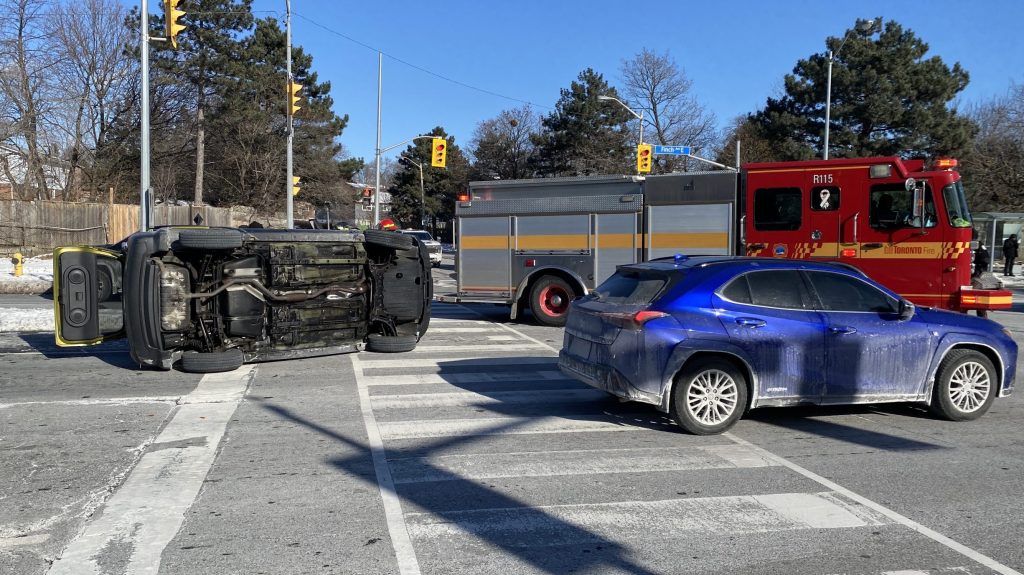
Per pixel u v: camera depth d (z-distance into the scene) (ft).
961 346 24.16
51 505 16.11
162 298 29.73
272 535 14.60
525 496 16.90
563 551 14.01
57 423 22.93
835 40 147.02
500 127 242.99
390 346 36.01
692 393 21.93
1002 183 134.41
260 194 165.27
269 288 31.91
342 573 13.00
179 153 157.89
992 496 17.02
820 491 17.34
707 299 22.12
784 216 40.27
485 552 13.92
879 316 23.26
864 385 22.89
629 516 15.75
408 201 270.26
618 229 44.83
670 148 93.45
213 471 18.49
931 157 142.72
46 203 100.89
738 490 17.38
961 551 14.06
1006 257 100.22
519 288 47.75
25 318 43.42
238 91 148.87
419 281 37.11
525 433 22.30
